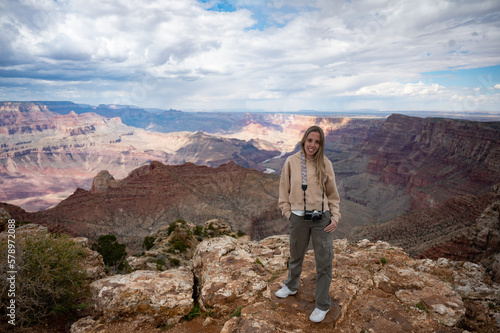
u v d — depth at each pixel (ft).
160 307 20.43
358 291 21.89
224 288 21.63
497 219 163.22
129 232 416.26
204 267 24.93
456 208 282.97
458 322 18.51
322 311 17.66
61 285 23.99
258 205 525.75
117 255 96.48
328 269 17.57
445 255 170.60
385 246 34.42
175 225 158.10
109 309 20.22
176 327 19.98
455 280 26.76
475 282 25.89
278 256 30.14
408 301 20.48
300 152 18.08
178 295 21.58
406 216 323.37
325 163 17.16
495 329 19.03
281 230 472.03
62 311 23.65
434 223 278.46
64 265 23.81
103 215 440.45
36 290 22.35
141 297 20.79
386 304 20.16
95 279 30.73
